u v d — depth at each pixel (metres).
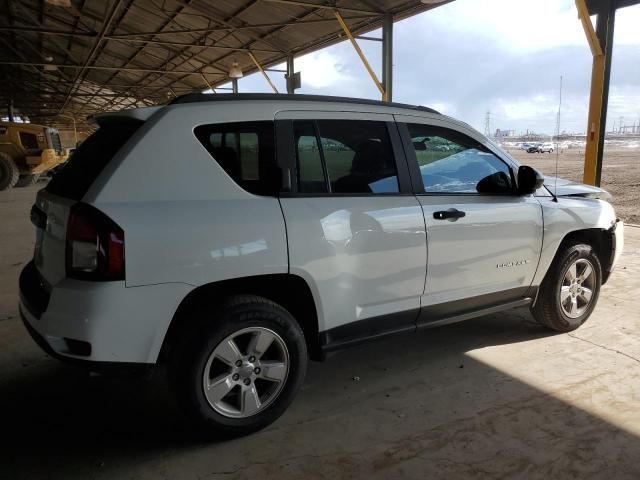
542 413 2.77
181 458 2.39
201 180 2.40
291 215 2.54
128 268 2.15
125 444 2.51
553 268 3.73
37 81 31.42
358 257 2.76
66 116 46.88
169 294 2.25
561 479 2.23
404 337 3.92
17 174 15.28
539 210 3.52
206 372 2.39
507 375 3.23
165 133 2.37
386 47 11.95
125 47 22.02
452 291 3.21
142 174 2.29
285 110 2.69
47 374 3.26
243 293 2.57
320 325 2.72
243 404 2.52
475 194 3.27
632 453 2.41
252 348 2.51
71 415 2.78
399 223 2.88
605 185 13.04
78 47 24.12
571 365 3.36
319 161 2.73
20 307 2.76
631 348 3.63
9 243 7.25
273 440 2.54
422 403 2.89
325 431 2.62
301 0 12.04
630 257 6.28
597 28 7.70
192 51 20.28
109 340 2.16
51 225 2.46
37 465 2.34
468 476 2.25
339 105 2.89
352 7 11.95
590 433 2.57
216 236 2.34
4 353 3.55
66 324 2.16
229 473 2.28
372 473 2.28
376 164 2.93
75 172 2.61
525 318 4.29
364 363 3.45
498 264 3.35
